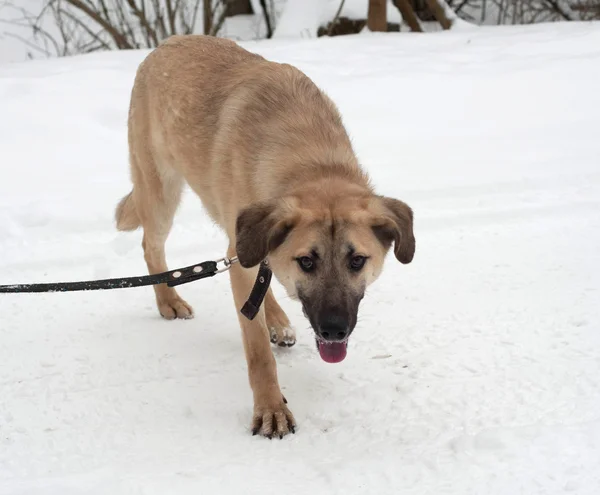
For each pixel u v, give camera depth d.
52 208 2.27
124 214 1.99
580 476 1.32
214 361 1.71
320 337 1.36
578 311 1.78
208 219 2.27
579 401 1.50
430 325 1.78
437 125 2.83
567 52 3.53
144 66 1.88
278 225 1.38
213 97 1.71
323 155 1.52
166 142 1.79
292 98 1.61
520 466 1.35
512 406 1.50
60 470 1.41
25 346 1.77
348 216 1.38
